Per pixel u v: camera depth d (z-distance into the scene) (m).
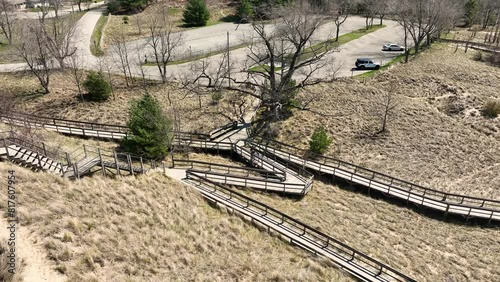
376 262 18.39
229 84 42.00
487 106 40.75
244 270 17.73
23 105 39.94
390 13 66.31
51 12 77.81
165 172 25.47
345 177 28.50
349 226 23.44
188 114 39.00
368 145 35.09
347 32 69.94
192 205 21.91
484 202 27.52
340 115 39.56
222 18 77.25
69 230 17.22
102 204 19.70
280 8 49.84
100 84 41.16
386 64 53.12
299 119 38.62
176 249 18.22
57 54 43.84
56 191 19.72
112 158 26.80
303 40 34.84
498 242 23.66
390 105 41.12
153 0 85.25
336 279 18.16
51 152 24.02
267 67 49.25
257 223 21.36
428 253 22.02
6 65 51.12
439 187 29.84
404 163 32.78
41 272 14.69
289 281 17.52
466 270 21.00
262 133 36.19
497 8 78.25
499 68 52.44
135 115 27.20
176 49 57.75
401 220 25.05
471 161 33.50
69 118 37.28
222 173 26.94
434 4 53.72
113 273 15.73
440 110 42.09
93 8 87.88
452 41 63.97
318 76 48.72
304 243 20.38
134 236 18.14
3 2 51.88
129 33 65.81
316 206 25.17
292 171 28.53
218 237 19.78
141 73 49.28
